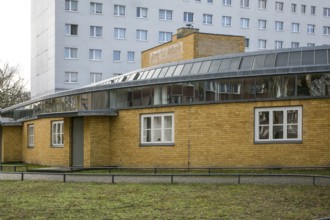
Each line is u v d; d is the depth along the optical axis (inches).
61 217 412.8
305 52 1037.8
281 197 518.0
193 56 1461.6
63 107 1117.1
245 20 3122.5
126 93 971.9
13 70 2672.2
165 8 2930.6
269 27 3184.1
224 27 3061.0
